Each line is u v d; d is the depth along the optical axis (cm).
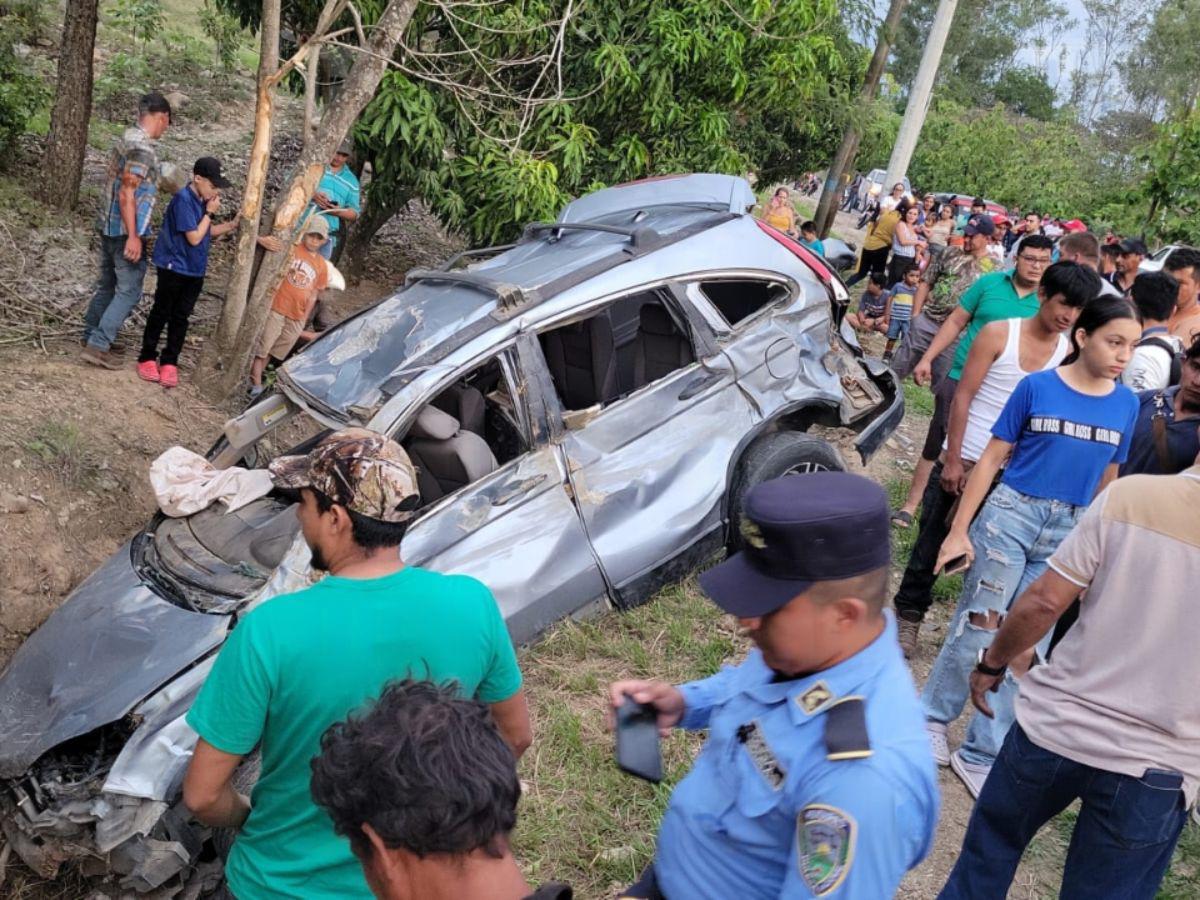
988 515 408
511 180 824
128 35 1570
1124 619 268
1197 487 262
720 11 907
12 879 377
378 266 1107
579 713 450
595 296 503
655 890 207
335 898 231
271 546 434
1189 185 1231
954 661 417
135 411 652
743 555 184
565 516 480
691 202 625
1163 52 5484
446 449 462
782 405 552
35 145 1085
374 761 146
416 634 227
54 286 808
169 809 347
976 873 307
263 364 729
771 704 186
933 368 667
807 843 165
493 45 836
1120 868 276
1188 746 268
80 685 381
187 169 1122
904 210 1280
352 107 670
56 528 547
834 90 1301
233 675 221
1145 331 508
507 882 149
